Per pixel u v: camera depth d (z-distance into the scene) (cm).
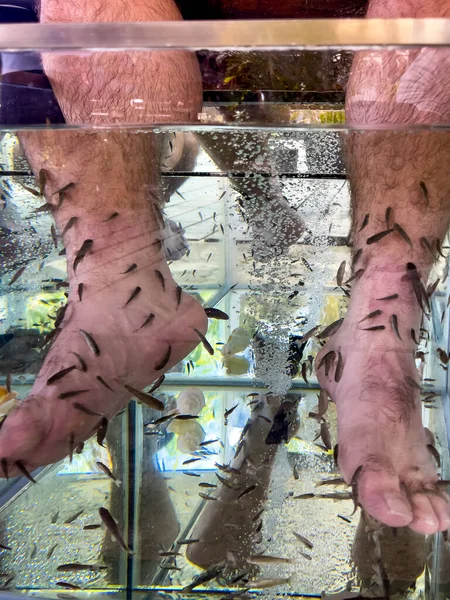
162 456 40
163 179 50
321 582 32
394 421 37
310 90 44
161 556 35
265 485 39
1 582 33
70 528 36
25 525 37
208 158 53
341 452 37
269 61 40
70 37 37
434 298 44
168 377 47
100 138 45
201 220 54
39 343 44
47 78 43
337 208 52
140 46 37
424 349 43
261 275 54
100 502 38
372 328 41
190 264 54
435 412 39
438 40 36
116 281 44
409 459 36
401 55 38
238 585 33
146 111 46
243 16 54
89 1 44
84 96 44
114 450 41
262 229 57
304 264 53
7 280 47
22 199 48
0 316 47
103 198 45
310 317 50
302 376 46
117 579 33
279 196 54
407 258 44
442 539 34
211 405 45
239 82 45
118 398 41
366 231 45
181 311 45
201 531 36
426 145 44
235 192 55
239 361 47
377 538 35
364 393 38
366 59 39
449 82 41
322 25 36
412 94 43
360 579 33
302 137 51
